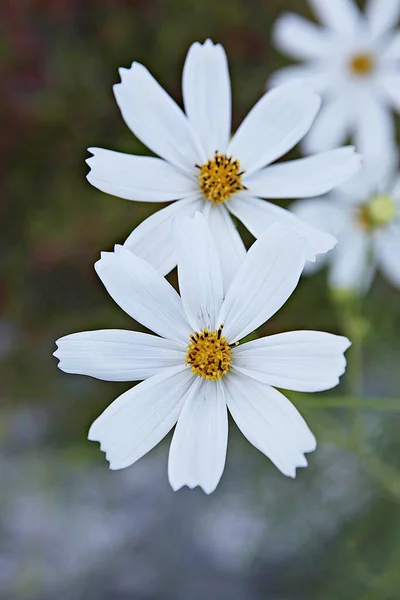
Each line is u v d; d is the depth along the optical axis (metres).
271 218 0.36
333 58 0.50
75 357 0.33
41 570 0.61
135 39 0.59
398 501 0.58
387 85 0.50
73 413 0.61
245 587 0.64
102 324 0.59
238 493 0.64
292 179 0.36
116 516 0.64
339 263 0.47
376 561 0.62
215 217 0.36
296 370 0.34
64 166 0.59
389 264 0.48
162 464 0.64
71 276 0.59
